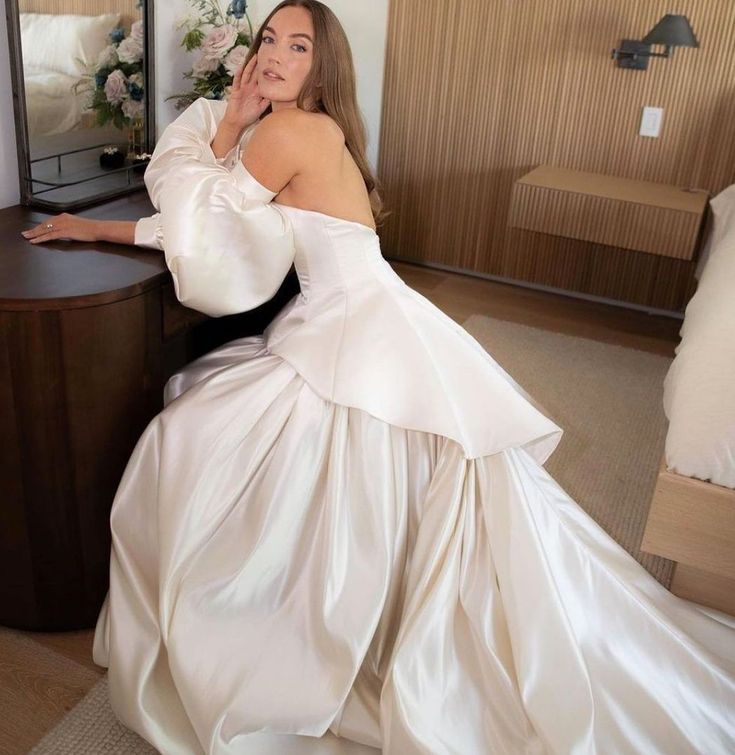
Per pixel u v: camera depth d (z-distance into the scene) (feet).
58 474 5.37
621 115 11.78
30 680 5.53
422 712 4.79
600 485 8.24
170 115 8.04
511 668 5.00
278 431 5.28
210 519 5.10
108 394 5.32
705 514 5.57
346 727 4.98
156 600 5.15
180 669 4.87
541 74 12.01
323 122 5.35
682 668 5.28
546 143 12.33
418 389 5.24
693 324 7.42
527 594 5.04
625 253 12.41
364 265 5.55
